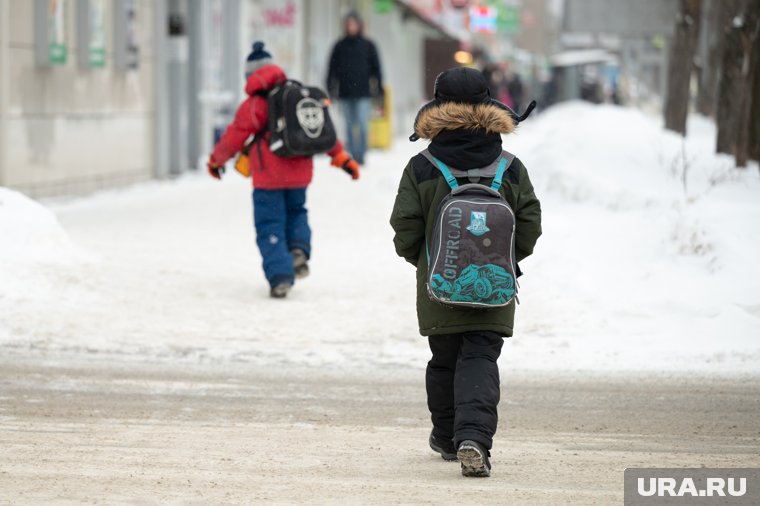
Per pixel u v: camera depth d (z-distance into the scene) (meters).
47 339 28.44
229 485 17.05
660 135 63.22
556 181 47.72
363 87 78.19
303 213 34.72
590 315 30.94
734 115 57.12
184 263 38.53
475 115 17.41
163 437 20.50
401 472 18.11
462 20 198.25
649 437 20.98
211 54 76.44
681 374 26.06
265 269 33.84
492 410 17.39
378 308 32.81
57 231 36.34
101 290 33.38
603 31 128.12
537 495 16.66
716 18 108.25
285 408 23.16
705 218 36.34
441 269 16.95
